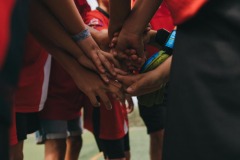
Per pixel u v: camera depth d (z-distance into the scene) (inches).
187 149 28.4
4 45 19.4
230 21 27.6
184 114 28.6
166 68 46.0
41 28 44.2
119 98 48.8
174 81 29.6
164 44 48.5
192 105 28.3
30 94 57.9
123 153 73.9
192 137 28.1
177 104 29.1
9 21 19.9
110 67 47.3
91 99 49.1
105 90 48.4
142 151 124.0
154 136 88.0
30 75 57.6
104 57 47.2
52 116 68.3
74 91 69.7
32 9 42.7
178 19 29.8
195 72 28.5
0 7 19.7
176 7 29.8
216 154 27.3
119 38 46.1
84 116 75.0
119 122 72.1
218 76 27.7
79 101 72.1
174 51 30.4
